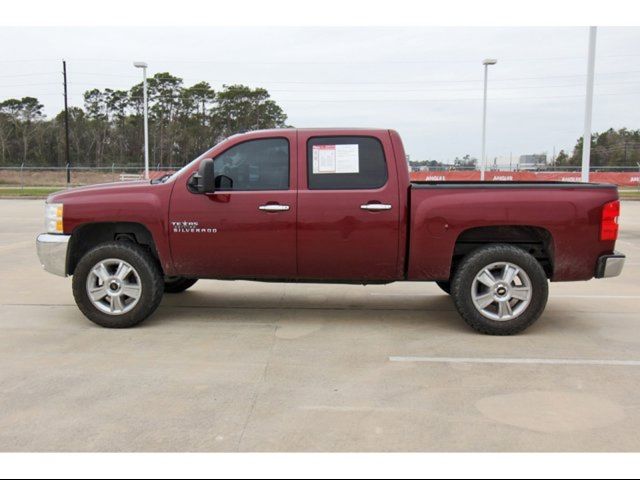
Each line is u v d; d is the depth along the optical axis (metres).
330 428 3.52
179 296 7.35
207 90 66.12
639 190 33.62
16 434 3.42
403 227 5.50
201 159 5.69
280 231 5.56
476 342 5.34
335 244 5.55
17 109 69.56
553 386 4.24
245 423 3.58
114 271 5.78
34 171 48.25
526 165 34.66
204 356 4.90
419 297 7.34
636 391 4.15
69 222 5.73
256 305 6.85
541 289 5.41
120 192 5.74
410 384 4.26
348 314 6.42
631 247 12.44
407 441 3.35
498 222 5.39
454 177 33.00
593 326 5.94
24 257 10.43
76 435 3.41
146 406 3.83
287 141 5.62
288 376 4.42
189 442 3.33
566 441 3.37
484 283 5.48
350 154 5.57
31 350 5.04
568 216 5.37
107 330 5.70
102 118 69.44
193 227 5.63
